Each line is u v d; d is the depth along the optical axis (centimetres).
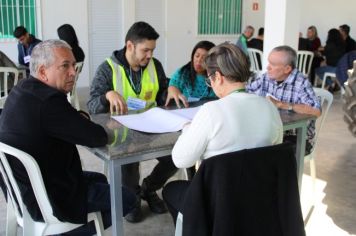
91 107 215
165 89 254
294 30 411
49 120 150
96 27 759
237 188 131
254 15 945
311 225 247
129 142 164
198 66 257
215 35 902
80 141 153
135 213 246
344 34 774
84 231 182
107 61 235
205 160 130
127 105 224
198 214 131
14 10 678
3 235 227
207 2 873
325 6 911
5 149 147
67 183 159
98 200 172
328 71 686
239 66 142
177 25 846
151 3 806
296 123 211
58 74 157
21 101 152
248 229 135
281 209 138
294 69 252
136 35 222
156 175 252
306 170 334
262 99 148
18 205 166
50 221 158
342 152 381
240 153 130
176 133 176
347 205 273
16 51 691
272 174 136
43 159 154
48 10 705
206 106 143
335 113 543
